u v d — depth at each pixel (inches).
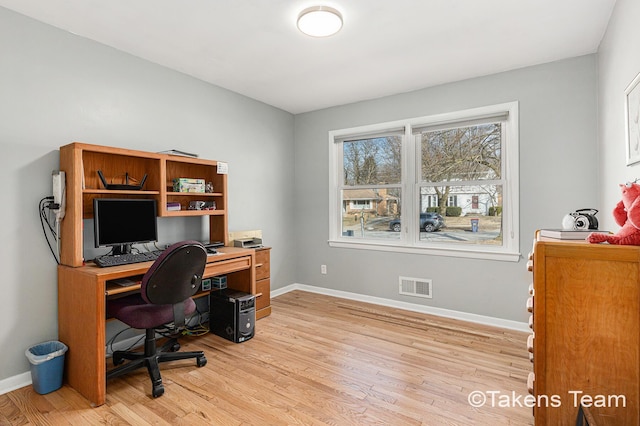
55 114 88.8
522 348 103.0
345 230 162.6
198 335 114.4
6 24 80.2
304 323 125.5
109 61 100.2
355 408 73.1
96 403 74.3
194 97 125.0
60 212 83.8
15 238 82.1
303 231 173.3
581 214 68.1
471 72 120.3
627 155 70.6
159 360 88.6
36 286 85.5
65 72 90.7
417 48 101.4
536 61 111.0
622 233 47.9
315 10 79.1
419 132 139.2
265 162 156.9
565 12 82.1
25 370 83.4
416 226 141.3
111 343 100.3
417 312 138.1
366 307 144.6
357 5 78.6
